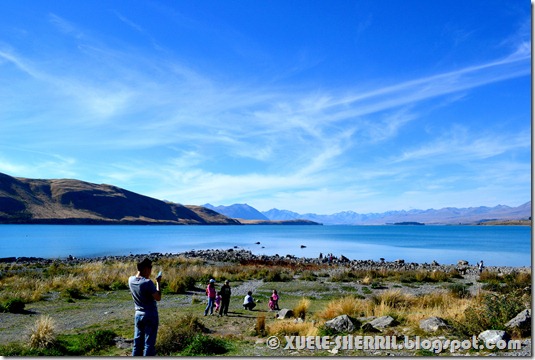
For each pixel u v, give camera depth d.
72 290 25.31
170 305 22.77
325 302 23.70
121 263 47.50
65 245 103.69
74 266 46.78
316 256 82.00
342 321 12.53
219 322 16.88
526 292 13.22
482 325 10.77
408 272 41.25
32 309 20.52
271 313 19.70
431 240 152.62
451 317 12.62
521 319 10.30
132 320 17.34
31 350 11.51
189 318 14.70
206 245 114.62
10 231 178.50
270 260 59.16
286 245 120.06
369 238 169.00
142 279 7.60
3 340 13.46
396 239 160.12
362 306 17.14
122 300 24.16
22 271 41.38
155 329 7.53
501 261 71.00
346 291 29.80
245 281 36.34
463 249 102.94
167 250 94.69
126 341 12.99
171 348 11.51
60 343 12.47
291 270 45.97
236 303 23.80
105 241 122.56
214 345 11.18
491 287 27.64
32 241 117.38
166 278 32.22
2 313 19.06
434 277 37.31
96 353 11.57
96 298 24.89
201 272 39.00
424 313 14.66
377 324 12.87
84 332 14.73
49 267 45.44
